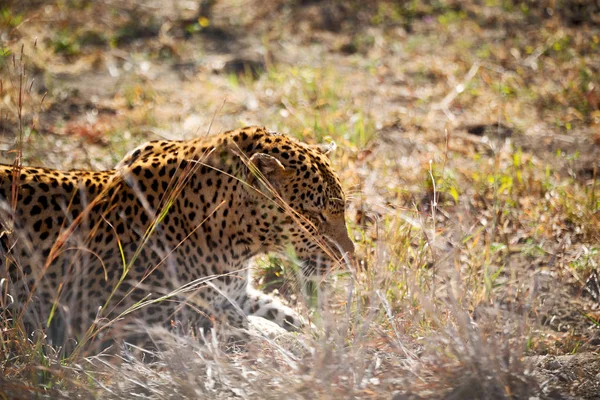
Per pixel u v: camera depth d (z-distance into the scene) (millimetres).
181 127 16094
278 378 7992
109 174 9898
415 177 13633
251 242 9883
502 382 7668
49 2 23250
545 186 13281
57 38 21172
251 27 22734
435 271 9578
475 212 12422
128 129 16031
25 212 9211
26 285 8844
